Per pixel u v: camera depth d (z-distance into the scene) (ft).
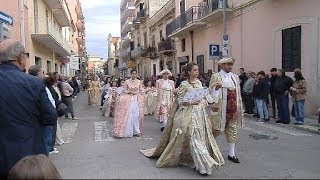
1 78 13.19
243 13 72.69
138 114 38.27
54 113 13.71
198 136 23.29
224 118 25.79
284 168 24.44
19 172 10.27
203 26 94.84
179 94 24.30
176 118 24.25
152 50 148.66
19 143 12.84
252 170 23.89
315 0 51.06
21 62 13.91
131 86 38.29
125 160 26.81
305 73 52.85
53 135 29.40
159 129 43.04
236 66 76.38
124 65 258.57
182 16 103.65
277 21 60.03
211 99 24.89
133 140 35.65
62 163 26.23
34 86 13.38
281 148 31.17
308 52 52.31
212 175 22.56
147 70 170.91
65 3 122.42
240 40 74.33
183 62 112.37
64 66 156.04
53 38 83.10
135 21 183.73
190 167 24.29
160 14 139.85
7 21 35.50
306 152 29.55
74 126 46.70
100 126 46.57
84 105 87.56
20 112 13.00
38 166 10.37
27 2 70.95
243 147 31.48
